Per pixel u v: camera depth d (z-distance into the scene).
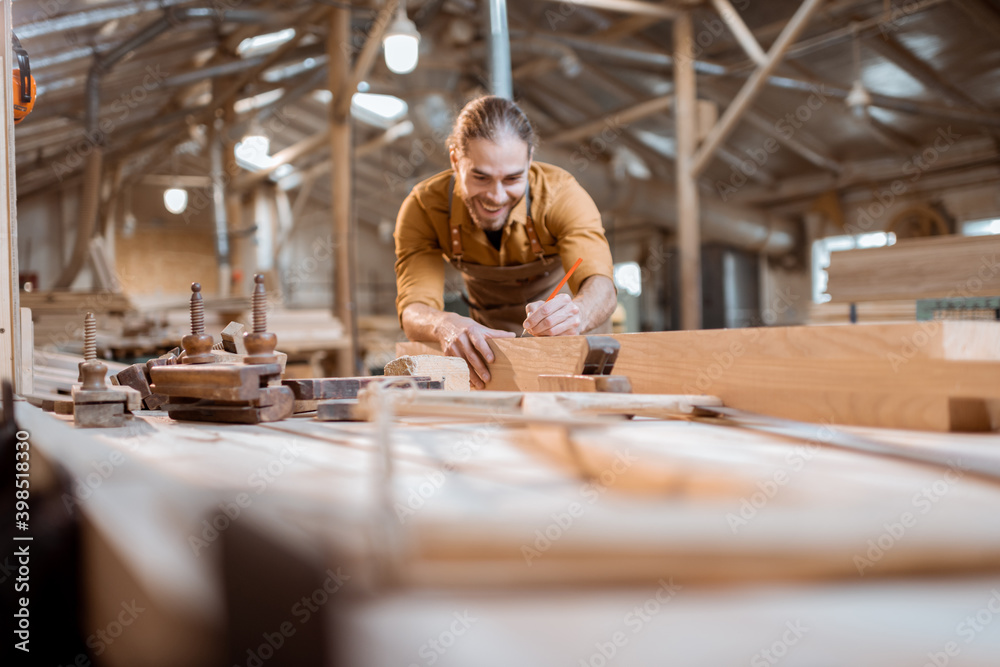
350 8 6.72
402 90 8.20
